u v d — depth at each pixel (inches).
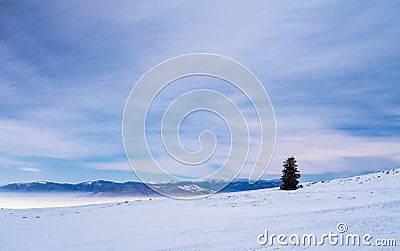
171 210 1176.2
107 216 1083.3
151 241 630.5
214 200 1427.2
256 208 1140.5
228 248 541.0
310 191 1595.7
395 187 1460.4
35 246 637.3
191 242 598.9
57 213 1278.3
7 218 1132.5
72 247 619.2
